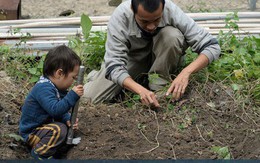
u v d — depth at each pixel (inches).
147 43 110.9
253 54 123.0
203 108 108.5
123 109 109.8
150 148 98.3
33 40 133.5
